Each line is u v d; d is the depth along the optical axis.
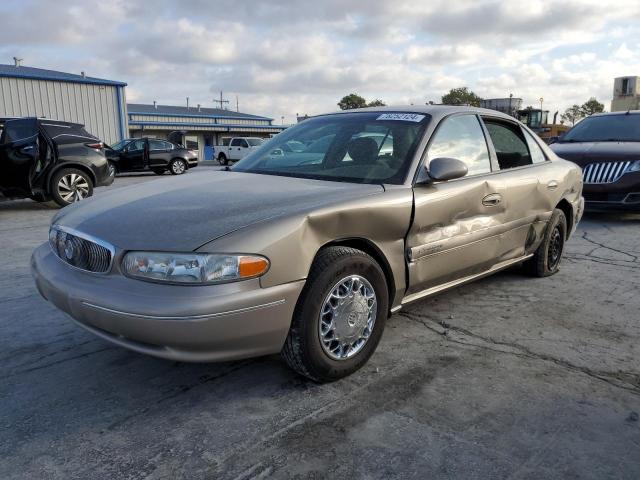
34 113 22.45
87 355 3.15
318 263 2.64
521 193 4.03
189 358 2.38
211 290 2.30
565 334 3.53
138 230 2.51
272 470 2.12
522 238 4.21
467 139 3.72
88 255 2.60
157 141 20.11
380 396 2.70
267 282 2.41
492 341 3.40
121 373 2.93
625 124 8.34
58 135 9.41
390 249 3.00
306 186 3.04
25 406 2.59
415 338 3.44
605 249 5.98
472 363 3.08
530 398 2.69
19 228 7.48
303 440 2.32
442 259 3.36
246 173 3.60
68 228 2.78
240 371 2.96
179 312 2.26
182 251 2.32
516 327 3.64
